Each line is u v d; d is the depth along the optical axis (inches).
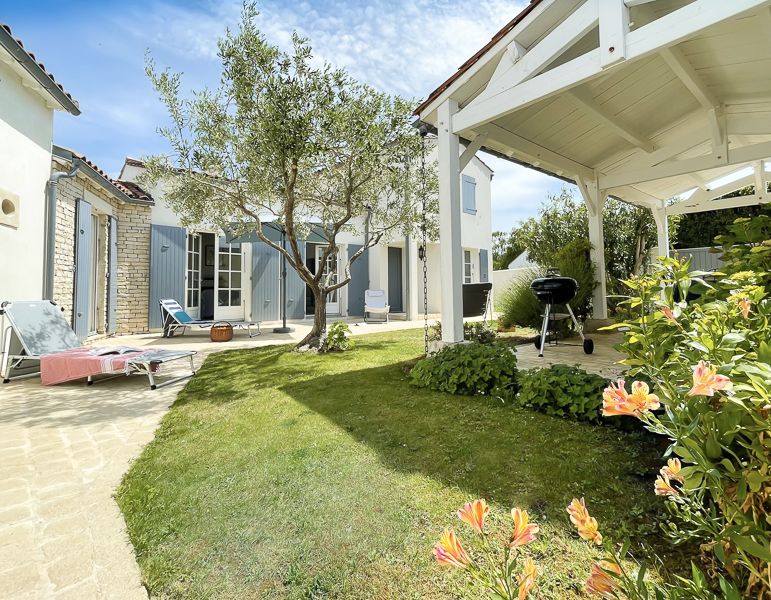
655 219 350.9
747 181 306.8
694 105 212.1
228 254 417.4
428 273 550.9
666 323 46.6
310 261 487.2
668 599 30.7
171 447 100.4
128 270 345.4
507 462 80.7
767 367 30.5
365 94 207.8
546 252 386.3
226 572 55.2
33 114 207.8
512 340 243.3
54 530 67.0
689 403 35.8
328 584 51.7
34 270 208.8
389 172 251.6
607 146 239.0
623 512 61.6
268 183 229.9
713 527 35.5
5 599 51.7
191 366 191.6
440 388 139.3
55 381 167.2
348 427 106.6
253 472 83.4
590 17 110.0
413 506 67.7
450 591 49.4
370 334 324.2
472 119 150.7
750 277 47.8
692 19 92.6
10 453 99.3
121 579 55.1
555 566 51.3
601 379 108.1
